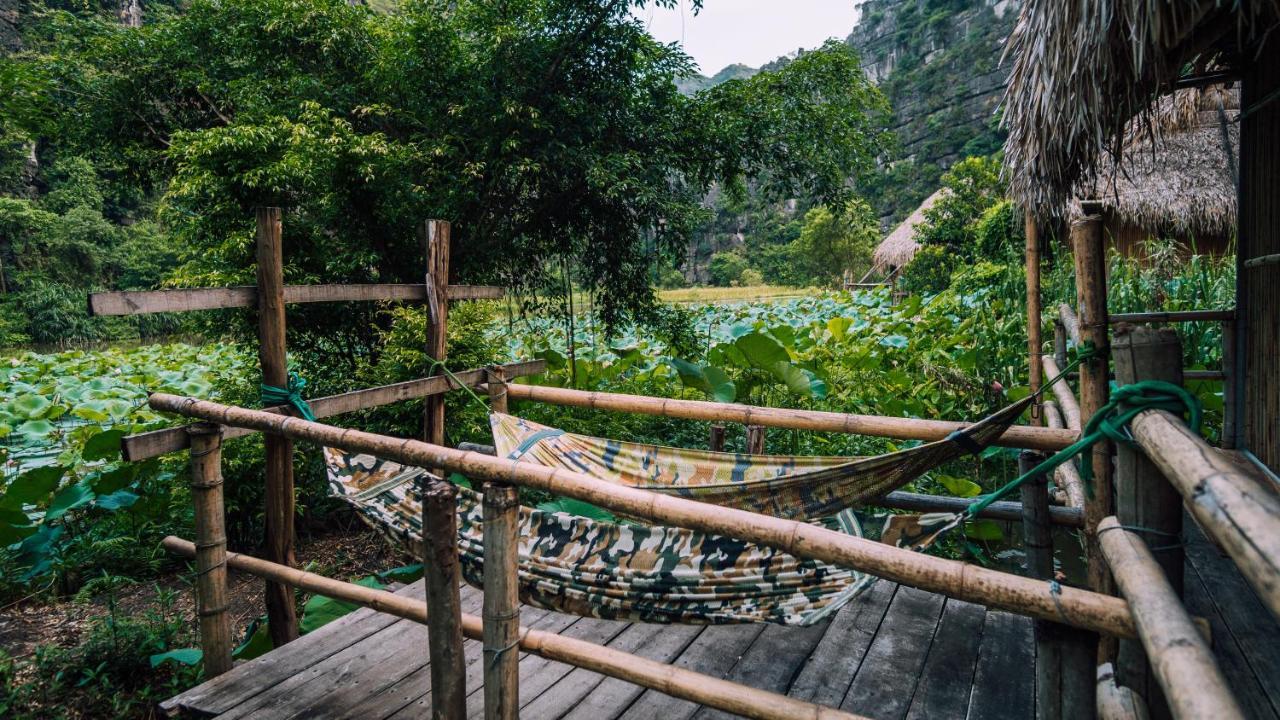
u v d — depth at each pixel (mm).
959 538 3936
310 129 5031
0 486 4785
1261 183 2164
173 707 2213
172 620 3725
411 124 5730
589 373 5961
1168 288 5234
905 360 6840
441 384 3197
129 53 6008
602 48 5688
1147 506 1165
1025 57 2238
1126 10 1477
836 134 6441
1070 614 1102
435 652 1689
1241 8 1416
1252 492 734
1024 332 5945
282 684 2307
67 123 6254
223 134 4984
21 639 3584
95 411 6023
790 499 1973
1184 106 4047
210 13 5996
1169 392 1145
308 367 5672
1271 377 2133
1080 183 2492
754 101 6320
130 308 2193
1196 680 710
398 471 2297
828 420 2369
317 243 5512
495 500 1577
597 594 1813
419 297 3271
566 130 5668
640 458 2637
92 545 4355
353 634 2629
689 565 1723
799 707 1411
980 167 16266
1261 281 2168
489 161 5574
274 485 2801
